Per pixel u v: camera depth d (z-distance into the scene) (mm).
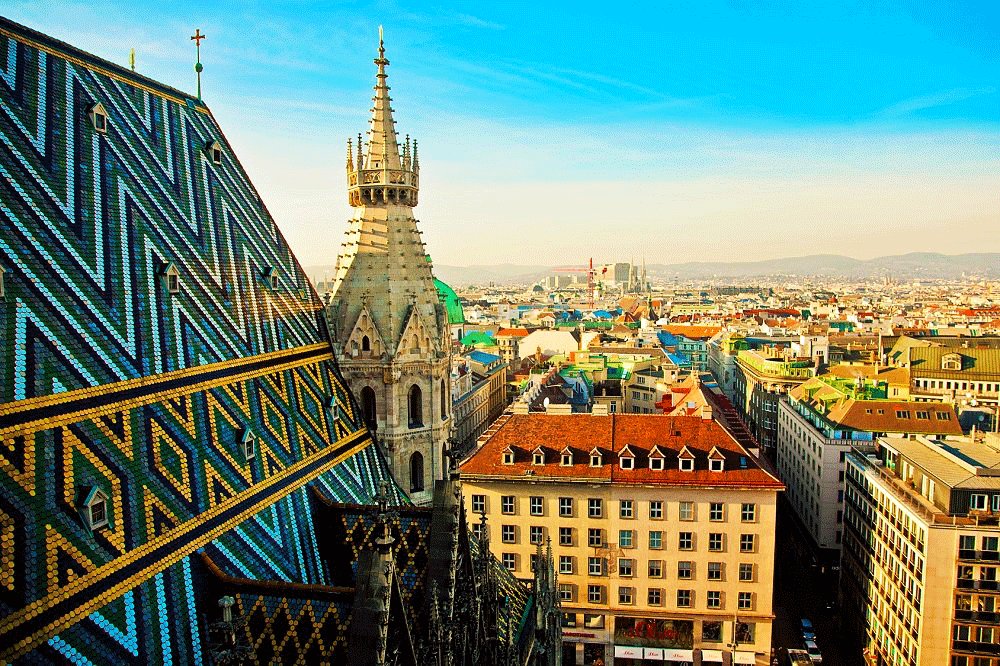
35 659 23812
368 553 29938
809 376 184375
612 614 93500
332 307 58719
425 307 60219
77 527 27078
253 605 31406
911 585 82375
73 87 36969
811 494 128875
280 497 39719
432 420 60531
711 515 90562
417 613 39250
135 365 33219
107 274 33844
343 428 51781
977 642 77625
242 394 40969
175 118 45969
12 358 27266
